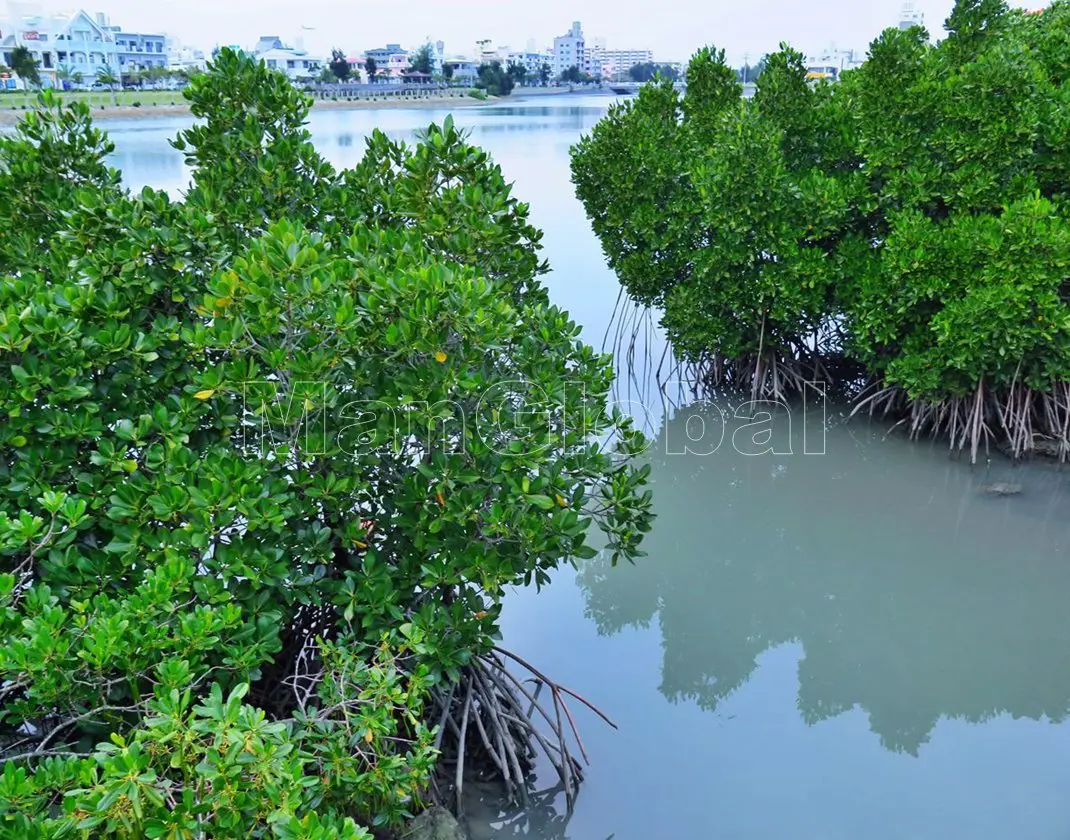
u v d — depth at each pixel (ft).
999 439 36.94
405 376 16.11
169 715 11.48
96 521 15.97
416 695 15.42
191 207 20.06
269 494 15.79
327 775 14.10
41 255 21.40
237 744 11.37
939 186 35.17
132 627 13.19
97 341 16.62
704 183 36.76
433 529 16.48
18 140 23.75
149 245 18.34
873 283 34.50
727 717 21.75
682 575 28.73
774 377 40.98
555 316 19.33
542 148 105.60
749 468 36.73
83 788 11.18
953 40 41.42
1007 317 30.83
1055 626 25.71
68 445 16.22
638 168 40.88
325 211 23.68
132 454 17.10
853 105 39.29
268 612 15.57
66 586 14.70
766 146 35.68
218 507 14.94
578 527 17.01
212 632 14.23
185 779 11.89
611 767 20.03
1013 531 31.17
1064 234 30.04
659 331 51.08
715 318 39.45
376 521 17.80
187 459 15.71
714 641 25.08
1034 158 34.45
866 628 25.71
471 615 17.81
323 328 16.10
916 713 21.99
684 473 36.42
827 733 21.22
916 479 35.12
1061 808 18.80
